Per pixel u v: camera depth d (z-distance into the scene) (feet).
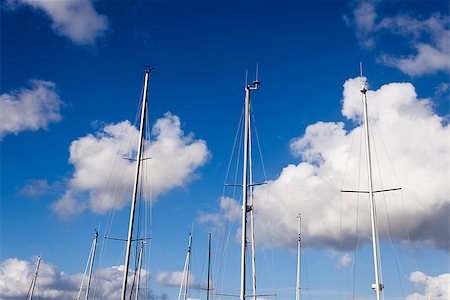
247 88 115.96
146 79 123.65
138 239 114.32
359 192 133.69
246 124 113.29
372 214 129.29
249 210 106.73
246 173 109.29
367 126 136.87
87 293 205.05
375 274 122.42
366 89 140.05
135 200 114.62
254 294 146.00
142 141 119.44
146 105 121.60
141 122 120.57
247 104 114.93
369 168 133.59
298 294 196.85
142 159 119.14
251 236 151.33
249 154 112.98
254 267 149.07
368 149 135.03
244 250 102.89
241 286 100.73
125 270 109.09
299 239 205.87
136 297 183.52
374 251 124.98
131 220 112.98
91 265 209.15
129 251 110.42
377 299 120.06
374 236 126.41
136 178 116.47
